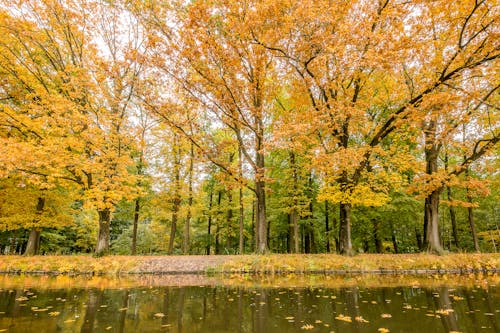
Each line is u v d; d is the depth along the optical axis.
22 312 6.20
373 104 17.95
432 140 13.81
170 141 21.20
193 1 13.32
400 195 19.34
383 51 10.09
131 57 12.48
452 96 10.42
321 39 10.60
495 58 10.78
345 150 12.39
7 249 32.88
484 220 28.14
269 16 11.12
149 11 13.13
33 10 14.41
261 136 15.27
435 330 4.77
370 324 5.19
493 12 10.84
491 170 15.62
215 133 24.50
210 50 12.73
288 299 7.50
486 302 6.77
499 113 16.33
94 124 13.96
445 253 14.86
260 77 14.51
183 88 13.23
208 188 28.23
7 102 16.59
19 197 16.62
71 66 13.84
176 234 32.28
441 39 13.33
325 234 26.16
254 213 29.72
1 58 14.38
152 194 21.42
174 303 7.16
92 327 5.13
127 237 32.81
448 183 13.79
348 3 11.67
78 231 30.62
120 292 8.71
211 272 12.94
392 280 10.67
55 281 11.00
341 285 9.66
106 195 13.77
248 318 5.70
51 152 12.91
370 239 24.52
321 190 15.21
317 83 12.88
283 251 35.03
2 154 11.27
